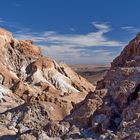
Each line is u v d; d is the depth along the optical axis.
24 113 50.44
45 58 109.31
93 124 38.44
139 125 34.69
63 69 110.06
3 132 44.31
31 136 38.16
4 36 115.06
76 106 45.62
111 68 50.59
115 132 36.28
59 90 99.31
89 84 112.00
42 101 55.34
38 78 101.00
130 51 49.12
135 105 37.44
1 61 107.81
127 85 40.09
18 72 107.19
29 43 119.50
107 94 41.72
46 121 49.56
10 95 82.00
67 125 40.09
